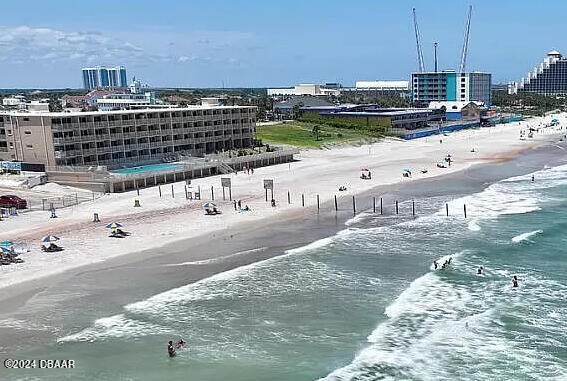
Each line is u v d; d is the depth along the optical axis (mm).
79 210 84062
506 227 74000
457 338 43281
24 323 45750
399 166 130250
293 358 40781
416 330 44750
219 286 54000
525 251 63625
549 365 39188
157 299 50875
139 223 76562
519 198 92500
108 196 95188
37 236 69438
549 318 46312
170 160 125750
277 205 88250
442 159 142125
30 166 107375
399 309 48594
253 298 51250
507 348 41625
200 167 116000
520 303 49406
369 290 52938
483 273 56875
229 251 64750
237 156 128875
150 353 41438
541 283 54031
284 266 59656
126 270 58000
